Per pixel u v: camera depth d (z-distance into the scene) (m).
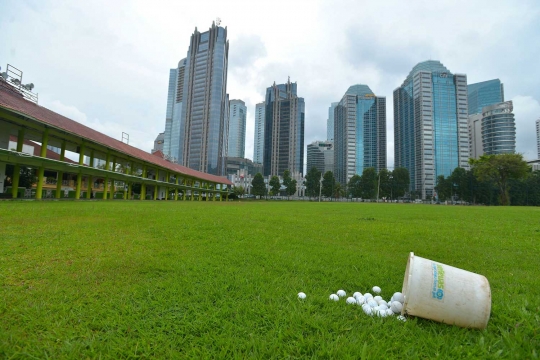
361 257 4.91
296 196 102.31
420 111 91.38
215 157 109.38
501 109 90.00
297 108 126.94
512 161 53.44
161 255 4.54
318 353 2.00
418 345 2.14
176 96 132.50
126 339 2.12
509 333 2.33
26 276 3.33
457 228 9.95
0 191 20.72
